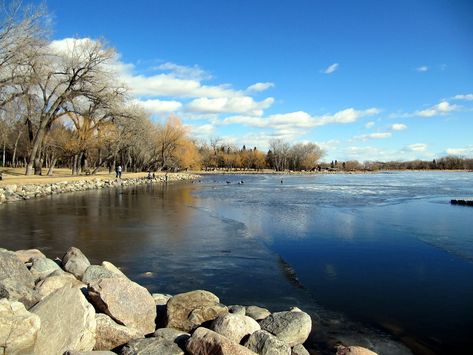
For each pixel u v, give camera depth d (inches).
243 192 1616.6
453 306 322.3
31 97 1486.2
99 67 1568.7
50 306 217.0
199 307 257.6
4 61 1214.3
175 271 409.7
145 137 2691.9
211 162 5457.7
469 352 246.8
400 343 257.1
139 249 504.7
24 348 179.5
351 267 435.8
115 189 1653.5
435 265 444.8
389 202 1188.5
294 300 332.5
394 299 337.4
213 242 553.9
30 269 314.7
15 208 911.7
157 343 209.6
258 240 572.7
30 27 1262.3
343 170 6555.1
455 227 701.9
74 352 184.5
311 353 239.3
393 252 504.4
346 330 274.7
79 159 2303.2
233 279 386.0
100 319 225.3
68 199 1155.3
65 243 535.5
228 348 194.7
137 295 251.4
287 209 985.5
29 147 1820.9
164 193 1492.4
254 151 5821.9
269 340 213.6
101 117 1840.6
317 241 571.5
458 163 7401.6
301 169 6028.5
